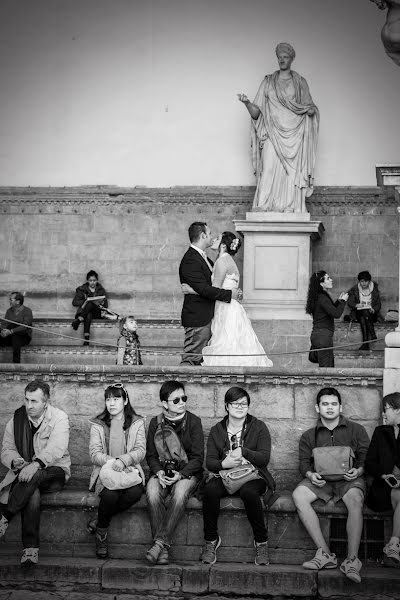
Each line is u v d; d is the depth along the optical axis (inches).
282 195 777.6
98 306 788.6
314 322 594.2
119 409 440.1
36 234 844.6
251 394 464.4
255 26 829.8
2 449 443.5
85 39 842.8
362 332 745.6
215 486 423.5
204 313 523.2
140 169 839.1
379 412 457.4
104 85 842.2
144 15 840.9
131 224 839.1
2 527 420.5
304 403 461.4
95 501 437.4
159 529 421.4
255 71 828.6
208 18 834.8
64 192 840.3
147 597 406.9
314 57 820.6
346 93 816.3
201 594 410.3
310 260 777.6
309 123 784.3
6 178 844.6
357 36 817.5
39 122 845.2
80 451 473.4
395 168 476.4
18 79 845.2
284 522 431.8
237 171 828.6
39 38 845.2
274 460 461.7
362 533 431.2
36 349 759.7
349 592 403.2
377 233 808.9
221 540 431.5
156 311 832.9
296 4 824.9
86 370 472.4
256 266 764.0
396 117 812.0
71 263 840.9
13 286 843.4
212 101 833.5
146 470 461.4
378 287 806.5
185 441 437.7
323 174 815.1
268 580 408.2
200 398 466.3
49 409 444.5
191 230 530.3
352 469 426.6
